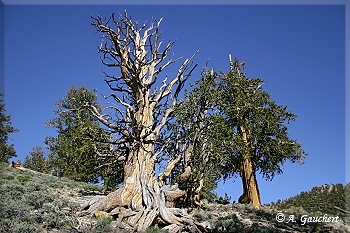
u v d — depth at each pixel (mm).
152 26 20625
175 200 17328
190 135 19250
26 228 11352
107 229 12867
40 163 43531
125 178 16688
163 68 20078
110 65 19047
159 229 13719
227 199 26828
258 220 17375
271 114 25250
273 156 24406
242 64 27406
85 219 14094
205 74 21422
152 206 15398
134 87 18750
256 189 24531
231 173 26219
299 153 25094
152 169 17281
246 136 24938
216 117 19984
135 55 19531
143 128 18000
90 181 29969
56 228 12359
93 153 22812
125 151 18984
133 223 14219
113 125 18641
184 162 18844
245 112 25188
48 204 14500
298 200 23781
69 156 30359
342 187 22578
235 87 25688
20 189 16516
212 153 19828
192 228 14125
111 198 15719
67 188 21266
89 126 22828
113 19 19234
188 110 19953
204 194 25781
